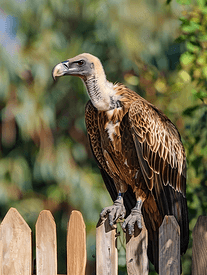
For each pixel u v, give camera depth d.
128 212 7.54
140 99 6.98
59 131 16.17
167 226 4.72
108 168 7.45
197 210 9.23
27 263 5.10
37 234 5.05
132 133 6.64
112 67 14.91
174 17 15.03
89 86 6.68
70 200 14.83
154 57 14.83
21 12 15.39
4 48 14.79
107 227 4.93
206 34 7.14
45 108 15.07
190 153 8.90
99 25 15.00
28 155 16.06
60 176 14.99
